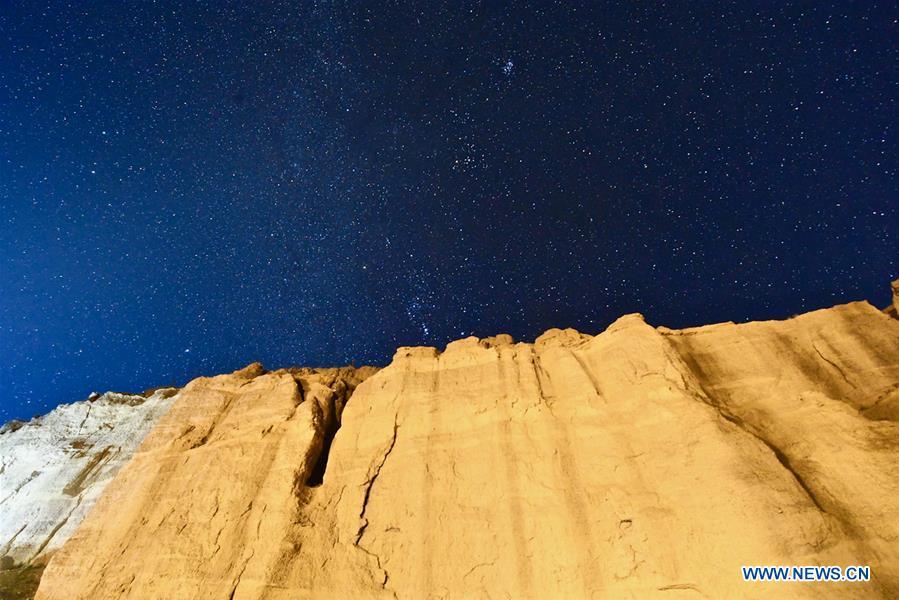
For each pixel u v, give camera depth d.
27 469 16.02
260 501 11.15
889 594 7.17
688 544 8.49
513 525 9.96
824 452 9.32
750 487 8.42
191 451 12.68
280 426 12.84
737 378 11.54
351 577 9.74
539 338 15.03
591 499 9.84
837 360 11.42
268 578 9.70
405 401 12.81
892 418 9.69
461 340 14.40
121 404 17.78
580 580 8.96
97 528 11.47
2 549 13.73
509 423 11.65
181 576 10.09
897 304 12.82
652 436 10.12
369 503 10.97
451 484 10.88
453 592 9.37
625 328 12.45
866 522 8.12
